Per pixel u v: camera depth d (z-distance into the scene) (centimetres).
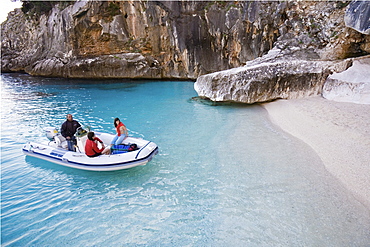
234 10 2078
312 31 1574
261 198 559
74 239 468
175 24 2306
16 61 3681
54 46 3028
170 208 548
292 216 495
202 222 500
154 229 487
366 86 1062
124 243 455
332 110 1035
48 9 3058
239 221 495
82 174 709
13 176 705
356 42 1372
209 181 643
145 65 2548
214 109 1343
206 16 2183
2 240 468
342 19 1434
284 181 618
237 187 608
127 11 2484
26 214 543
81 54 2752
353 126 852
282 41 1686
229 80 1359
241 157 764
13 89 2188
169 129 1044
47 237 475
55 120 1231
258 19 1944
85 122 1180
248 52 2097
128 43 2591
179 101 1576
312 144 813
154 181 656
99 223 511
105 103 1588
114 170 700
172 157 785
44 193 622
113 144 749
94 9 2448
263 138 907
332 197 540
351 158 675
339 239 430
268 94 1330
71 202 583
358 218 473
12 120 1238
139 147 738
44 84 2461
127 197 594
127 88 2141
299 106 1173
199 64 2366
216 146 857
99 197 599
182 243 450
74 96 1848
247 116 1185
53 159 743
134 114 1296
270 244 434
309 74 1266
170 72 2548
